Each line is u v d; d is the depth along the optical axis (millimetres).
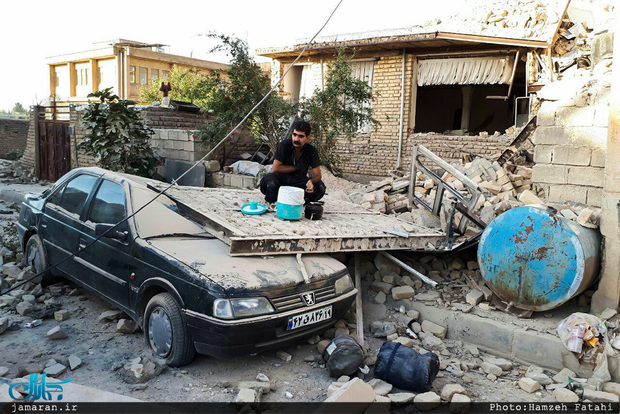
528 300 5000
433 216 6906
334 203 7359
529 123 8562
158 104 13188
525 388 4266
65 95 40688
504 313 5262
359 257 6320
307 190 5727
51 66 41406
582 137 6145
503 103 16828
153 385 3994
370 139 13000
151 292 4535
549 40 10477
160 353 4352
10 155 22266
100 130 9914
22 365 4164
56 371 4039
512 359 4855
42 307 5438
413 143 12391
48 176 16156
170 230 4930
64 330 4926
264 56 14281
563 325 4605
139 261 4559
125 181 5211
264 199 6527
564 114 6281
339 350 4262
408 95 12391
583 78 6238
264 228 4914
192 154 10336
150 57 38125
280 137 10297
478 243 5711
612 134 4793
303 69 14242
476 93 17141
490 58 11578
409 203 7289
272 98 10102
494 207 6258
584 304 5207
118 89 37188
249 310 3975
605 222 4879
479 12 14391
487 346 5031
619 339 4422
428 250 5863
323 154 10445
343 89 10117
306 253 4945
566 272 4742
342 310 4750
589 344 4438
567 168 6285
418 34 11180
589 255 4746
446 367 4594
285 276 4387
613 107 4797
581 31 11070
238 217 5246
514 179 7707
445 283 5984
